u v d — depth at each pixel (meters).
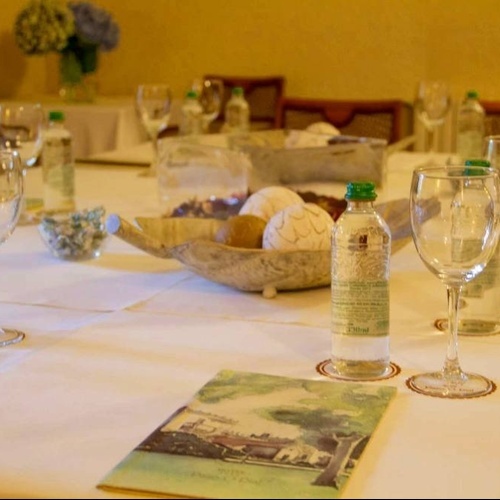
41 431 0.80
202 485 0.67
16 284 1.32
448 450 0.75
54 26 3.96
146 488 0.67
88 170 2.39
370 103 3.18
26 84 4.70
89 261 1.45
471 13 3.92
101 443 0.77
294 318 1.14
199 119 2.51
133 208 1.85
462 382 0.90
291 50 4.26
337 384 0.89
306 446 0.74
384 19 4.07
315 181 1.78
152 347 1.03
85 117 3.82
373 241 0.91
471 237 0.86
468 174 0.92
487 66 3.94
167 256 1.23
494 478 0.70
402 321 1.12
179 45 4.46
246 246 1.24
